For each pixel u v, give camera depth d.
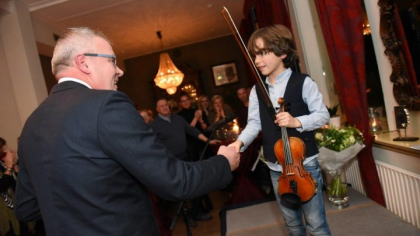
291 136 1.39
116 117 0.77
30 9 3.75
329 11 2.09
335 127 2.26
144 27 5.29
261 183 3.63
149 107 7.59
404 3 1.66
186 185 0.79
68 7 3.92
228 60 7.32
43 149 0.81
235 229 2.54
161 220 2.96
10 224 2.40
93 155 0.77
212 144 3.32
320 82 2.96
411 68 1.74
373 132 2.27
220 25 6.30
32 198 0.94
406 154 1.74
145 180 0.77
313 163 1.40
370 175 2.11
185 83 7.18
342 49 2.08
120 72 1.04
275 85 1.47
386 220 1.97
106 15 4.39
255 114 1.55
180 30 5.98
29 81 3.51
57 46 0.92
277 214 2.69
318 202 1.38
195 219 3.24
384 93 2.15
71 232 0.78
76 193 0.77
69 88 0.87
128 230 0.80
